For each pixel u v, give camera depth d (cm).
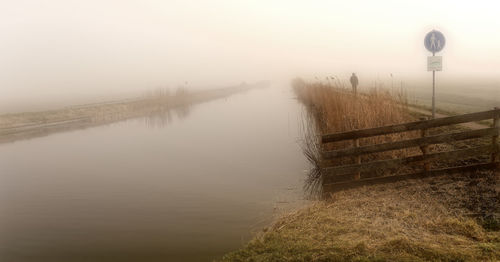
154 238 666
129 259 592
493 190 645
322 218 598
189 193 932
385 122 949
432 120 732
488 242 467
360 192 709
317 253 471
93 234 709
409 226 533
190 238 650
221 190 933
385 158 878
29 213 852
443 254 438
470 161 828
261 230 639
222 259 509
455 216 554
